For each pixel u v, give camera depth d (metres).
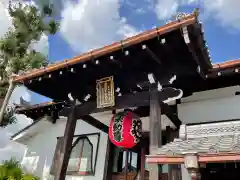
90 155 8.65
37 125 10.38
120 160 8.15
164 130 7.28
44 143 10.31
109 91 5.96
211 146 3.89
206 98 6.93
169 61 5.20
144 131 7.42
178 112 7.21
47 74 6.08
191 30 4.16
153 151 4.82
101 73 6.02
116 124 5.81
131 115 5.90
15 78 6.53
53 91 7.09
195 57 4.76
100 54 5.21
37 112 10.18
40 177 9.52
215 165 5.20
